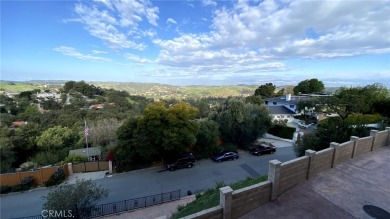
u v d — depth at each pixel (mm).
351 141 10992
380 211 6754
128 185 17062
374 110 28156
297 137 27859
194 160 20828
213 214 5680
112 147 21516
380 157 11312
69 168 19562
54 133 34094
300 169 8344
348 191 7875
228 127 25828
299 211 6703
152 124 19109
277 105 46062
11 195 15992
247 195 6477
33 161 24984
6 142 28047
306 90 63031
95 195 11492
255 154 24172
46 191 16562
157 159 21203
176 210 12555
